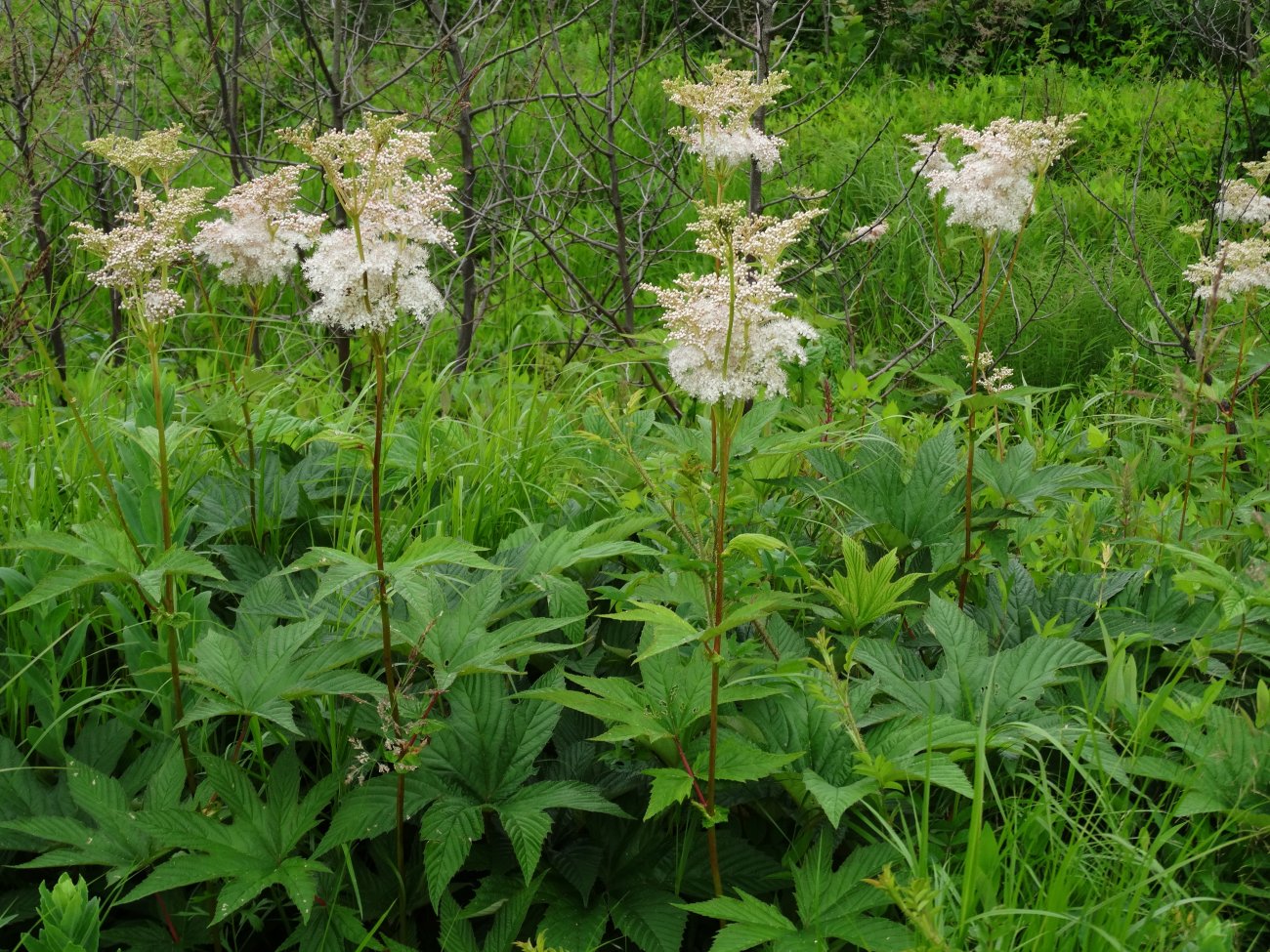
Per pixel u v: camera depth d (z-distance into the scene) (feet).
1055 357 20.42
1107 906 6.84
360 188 6.61
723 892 7.82
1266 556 11.13
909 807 8.16
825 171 25.81
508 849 8.14
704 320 6.84
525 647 7.68
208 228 9.80
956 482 11.27
